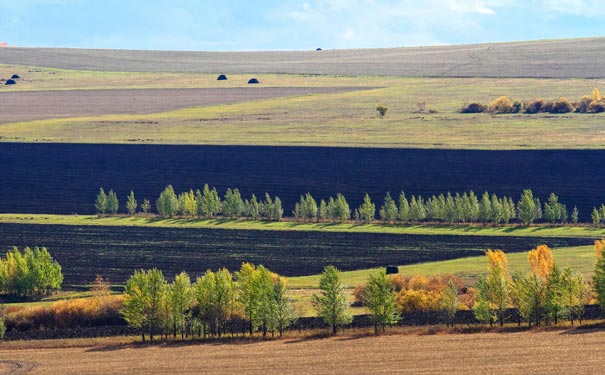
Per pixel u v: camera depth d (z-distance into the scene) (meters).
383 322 121.56
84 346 117.25
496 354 102.00
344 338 116.06
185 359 106.81
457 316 130.38
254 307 122.62
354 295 147.88
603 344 104.69
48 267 160.12
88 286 166.12
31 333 128.25
